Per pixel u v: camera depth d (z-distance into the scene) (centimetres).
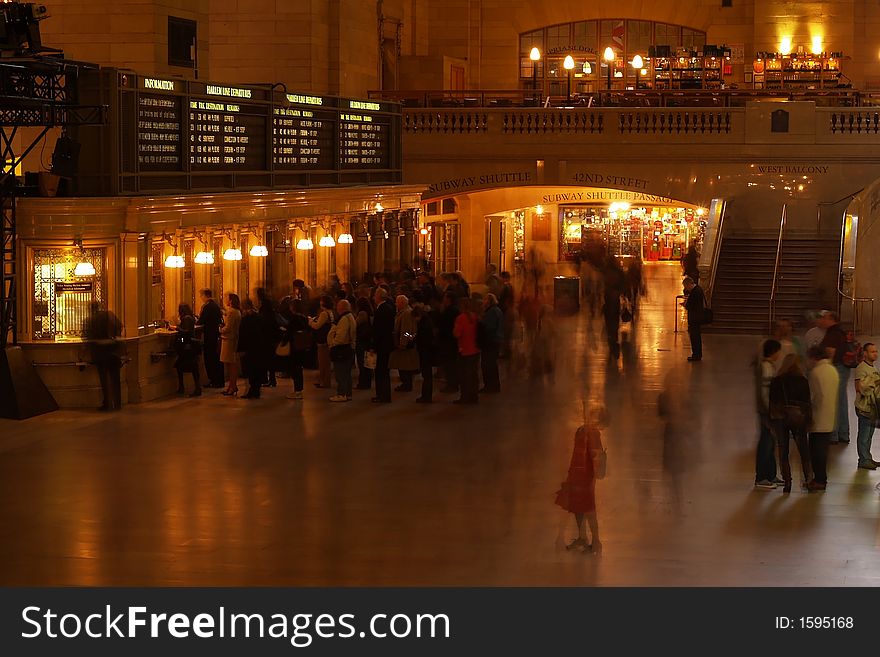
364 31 3784
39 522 1266
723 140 3394
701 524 1274
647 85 4219
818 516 1307
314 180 2630
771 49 4284
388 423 1800
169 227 1992
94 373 1881
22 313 1836
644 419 1841
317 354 2236
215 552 1166
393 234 3058
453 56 4594
